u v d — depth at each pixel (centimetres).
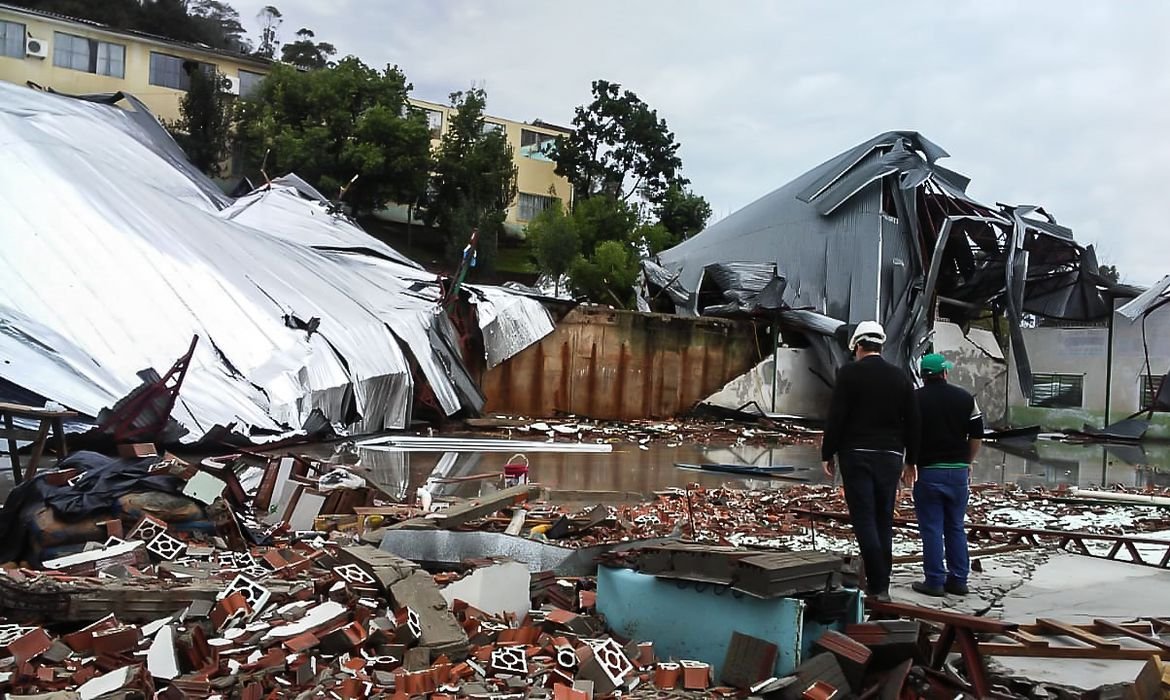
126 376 1677
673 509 1264
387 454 1895
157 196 2295
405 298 2864
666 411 3528
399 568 630
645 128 6334
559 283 4872
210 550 725
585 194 6325
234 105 4731
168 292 1956
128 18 5528
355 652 530
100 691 458
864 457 682
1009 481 2016
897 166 3956
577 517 1036
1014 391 4106
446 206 5150
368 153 4644
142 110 3183
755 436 2986
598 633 597
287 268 2469
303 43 6025
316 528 960
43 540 712
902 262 3966
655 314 3497
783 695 503
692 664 539
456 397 2666
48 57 4372
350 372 2192
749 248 4262
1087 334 3922
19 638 505
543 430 2681
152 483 785
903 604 590
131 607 563
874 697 511
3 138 2028
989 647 583
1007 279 3859
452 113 6012
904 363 3784
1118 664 569
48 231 1875
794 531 1147
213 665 495
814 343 3706
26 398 1488
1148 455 2905
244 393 1862
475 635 564
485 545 772
